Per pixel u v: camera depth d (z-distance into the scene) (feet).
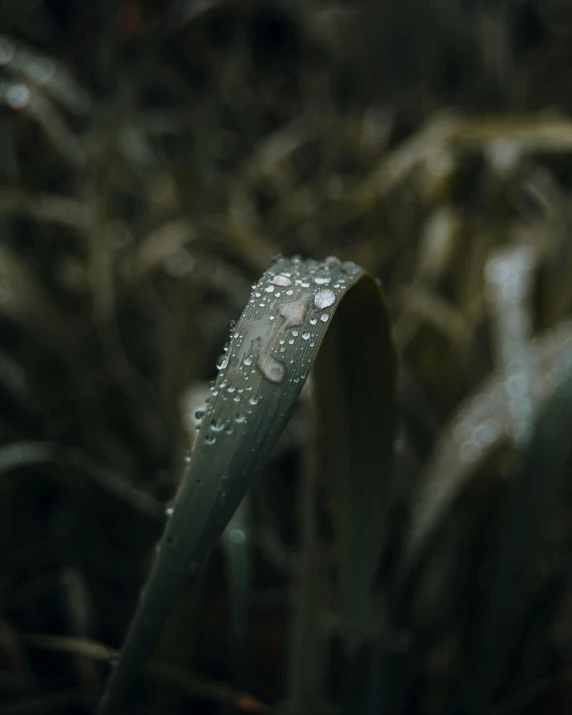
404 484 1.30
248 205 1.85
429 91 2.34
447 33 2.46
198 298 1.46
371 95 2.47
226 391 0.68
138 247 1.66
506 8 2.42
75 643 0.99
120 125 1.71
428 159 1.66
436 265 1.47
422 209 1.64
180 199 1.77
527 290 1.30
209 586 1.34
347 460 0.86
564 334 1.16
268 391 0.68
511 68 2.28
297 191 1.95
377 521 0.88
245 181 1.88
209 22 2.58
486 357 1.48
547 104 2.36
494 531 1.18
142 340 1.64
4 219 1.64
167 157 2.12
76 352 1.44
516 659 1.22
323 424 0.84
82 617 1.18
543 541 1.02
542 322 1.38
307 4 2.55
